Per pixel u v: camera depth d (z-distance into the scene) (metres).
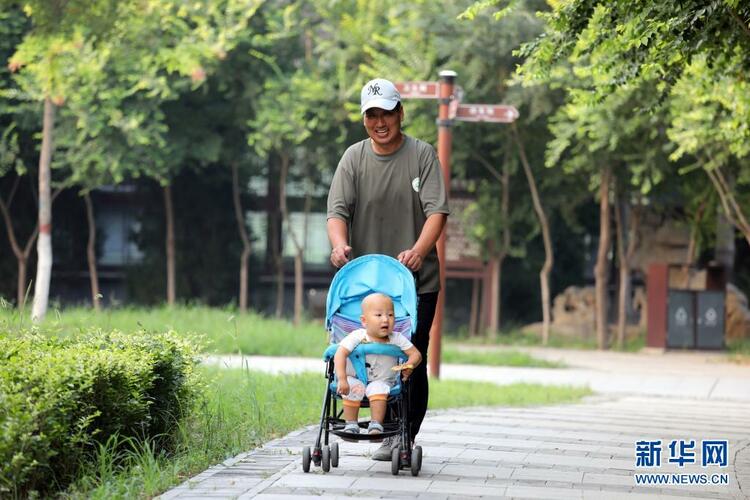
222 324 43.12
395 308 13.07
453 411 21.55
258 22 54.50
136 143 52.38
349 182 13.85
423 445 15.79
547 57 20.81
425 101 48.41
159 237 63.72
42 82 38.69
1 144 52.94
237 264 64.81
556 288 63.06
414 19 47.97
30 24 51.09
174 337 15.72
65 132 51.88
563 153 51.34
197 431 15.77
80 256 66.75
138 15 35.47
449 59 49.31
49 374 11.56
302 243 69.94
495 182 55.56
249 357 39.72
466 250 54.66
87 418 11.93
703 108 34.41
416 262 13.17
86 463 12.49
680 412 24.41
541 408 24.00
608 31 20.22
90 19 33.78
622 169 50.47
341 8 53.09
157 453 14.19
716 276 49.53
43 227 39.62
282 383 24.08
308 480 12.59
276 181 64.81
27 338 14.70
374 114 13.49
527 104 49.25
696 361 44.41
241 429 16.28
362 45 51.59
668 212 56.56
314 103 52.91
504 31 45.88
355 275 13.18
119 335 15.21
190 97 55.19
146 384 13.53
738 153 34.03
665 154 44.88
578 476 13.32
